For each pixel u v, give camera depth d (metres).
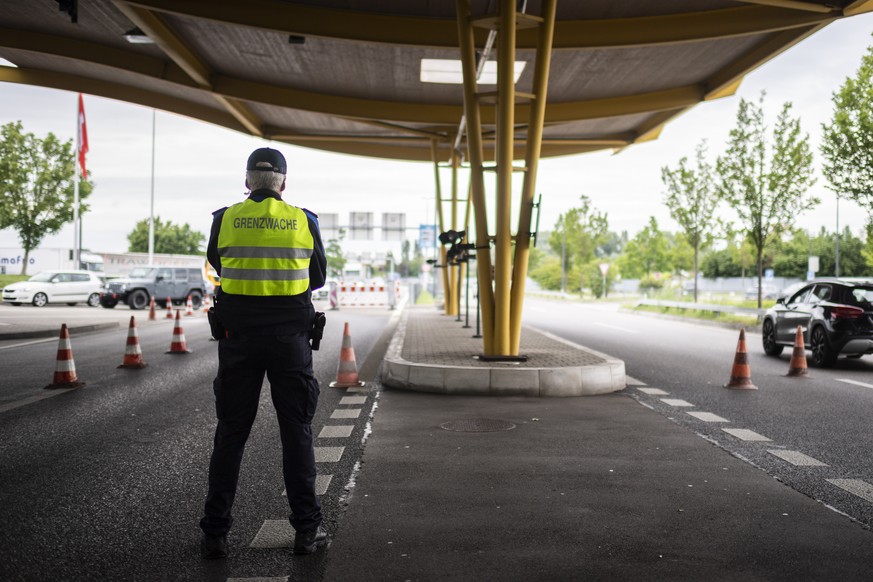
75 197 41.25
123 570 3.81
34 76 23.88
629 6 16.11
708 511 4.77
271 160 4.21
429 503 4.94
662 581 3.63
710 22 16.45
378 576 3.70
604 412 8.54
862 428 7.62
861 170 21.31
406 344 14.39
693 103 22.86
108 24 18.52
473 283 67.62
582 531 4.38
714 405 9.09
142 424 7.75
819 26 15.93
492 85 22.89
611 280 70.50
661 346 17.39
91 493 5.23
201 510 4.86
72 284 35.16
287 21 16.34
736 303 35.06
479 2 16.06
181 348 15.06
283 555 4.01
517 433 7.30
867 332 12.81
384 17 16.86
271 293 4.04
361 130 30.48
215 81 22.33
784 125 25.83
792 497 5.10
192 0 15.66
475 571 3.76
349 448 6.61
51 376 11.30
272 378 4.10
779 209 26.14
